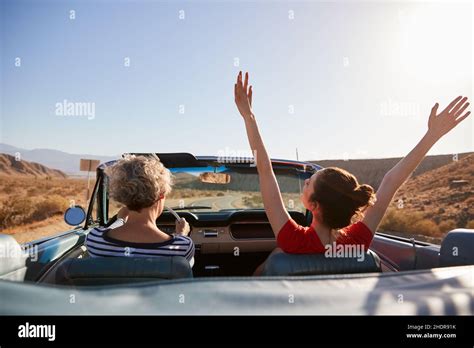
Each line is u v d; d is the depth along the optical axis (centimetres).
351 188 166
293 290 107
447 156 4925
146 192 181
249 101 184
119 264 146
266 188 179
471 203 3145
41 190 3953
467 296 110
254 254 341
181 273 146
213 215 347
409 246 263
